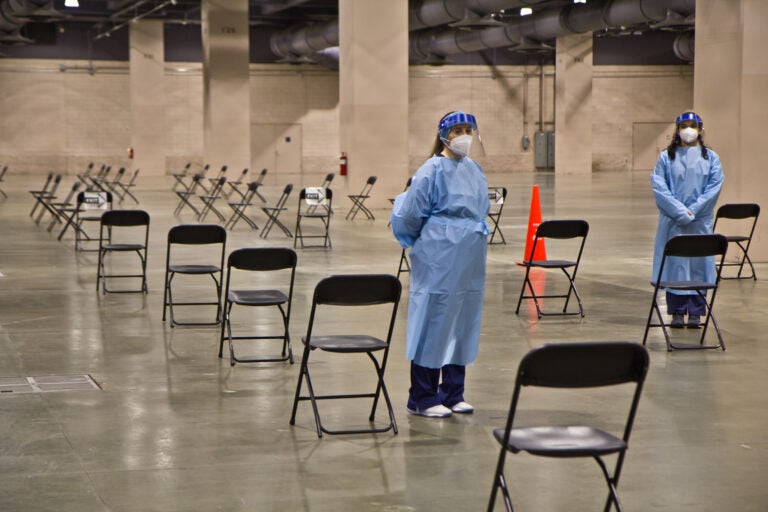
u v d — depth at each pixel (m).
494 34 34.62
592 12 29.97
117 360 7.47
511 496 4.52
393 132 21.83
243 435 5.50
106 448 5.25
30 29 39.34
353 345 5.46
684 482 4.72
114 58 40.53
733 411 6.01
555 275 12.09
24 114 39.62
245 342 8.14
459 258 5.64
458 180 5.62
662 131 44.97
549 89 44.78
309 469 4.90
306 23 39.81
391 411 5.59
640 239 16.09
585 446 3.55
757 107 12.87
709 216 8.66
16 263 13.27
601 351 3.51
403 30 21.66
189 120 41.78
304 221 19.73
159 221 20.00
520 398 6.35
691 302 8.64
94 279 11.76
